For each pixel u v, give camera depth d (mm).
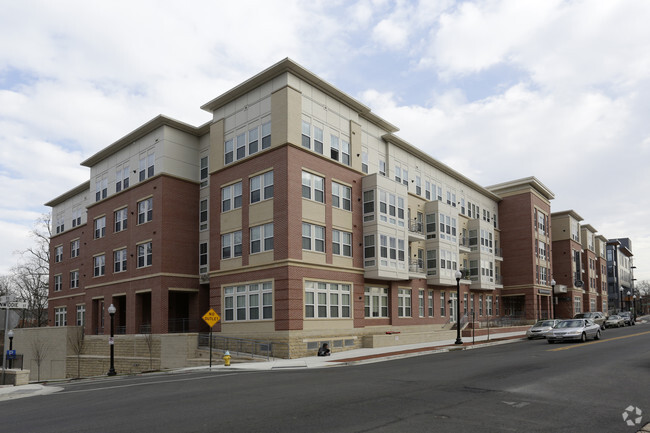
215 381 16828
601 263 87000
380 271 33312
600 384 13352
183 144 36656
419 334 35156
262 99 31375
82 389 17297
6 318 18250
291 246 28469
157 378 20406
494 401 11102
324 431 8469
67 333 39375
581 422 9109
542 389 12633
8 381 20312
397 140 39531
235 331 30734
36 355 41094
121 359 34688
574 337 29609
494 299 54812
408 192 41062
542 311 59938
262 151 30500
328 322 30297
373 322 34719
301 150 30078
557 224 69125
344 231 32844
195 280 35750
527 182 57125
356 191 34281
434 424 8961
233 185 32625
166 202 35000
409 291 39375
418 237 40250
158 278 34062
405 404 10844
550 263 61625
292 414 9922
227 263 32156
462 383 13898
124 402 12609
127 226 37969
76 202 51562
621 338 31953
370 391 12781
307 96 31266
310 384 14609
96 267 41500
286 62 29359
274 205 29453
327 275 30719
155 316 33875
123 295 37750
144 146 37438
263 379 16750
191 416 10047
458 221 47938
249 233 31031
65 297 50625
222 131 33844
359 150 35156
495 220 58188
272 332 28484
